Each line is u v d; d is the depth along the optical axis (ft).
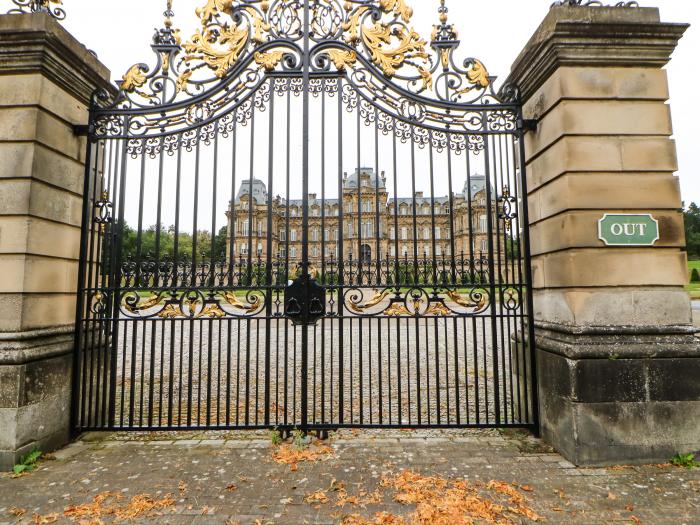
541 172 15.19
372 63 16.60
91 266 15.80
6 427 12.80
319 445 14.66
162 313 15.31
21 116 13.83
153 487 11.69
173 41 16.75
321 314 15.21
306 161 15.84
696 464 12.76
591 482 11.80
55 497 11.18
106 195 16.55
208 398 15.12
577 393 12.98
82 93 15.92
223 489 11.58
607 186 13.71
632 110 14.03
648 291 13.60
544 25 14.29
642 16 13.82
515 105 16.22
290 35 16.62
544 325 14.90
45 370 14.03
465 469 12.73
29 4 14.55
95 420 15.44
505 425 15.16
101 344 17.10
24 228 13.47
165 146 16.34
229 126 16.40
